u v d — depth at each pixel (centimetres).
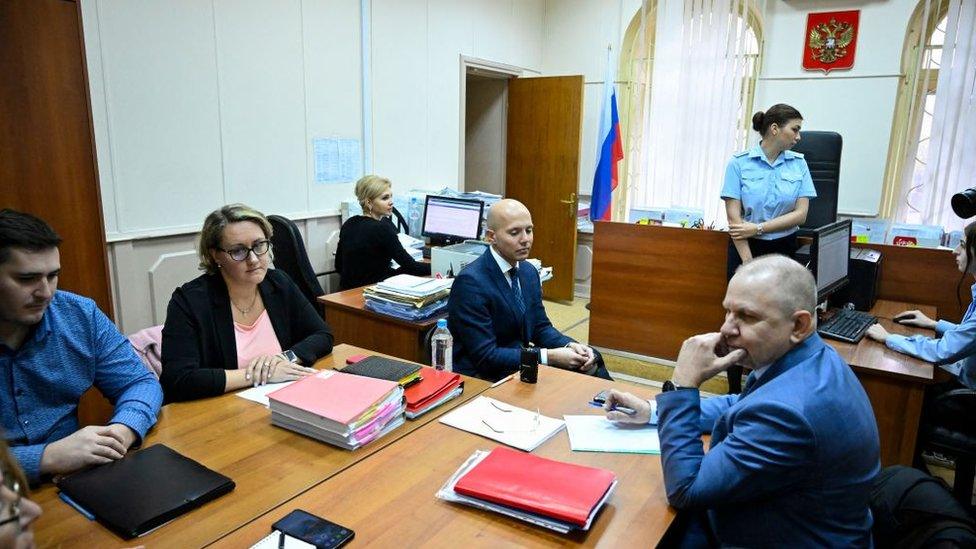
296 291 209
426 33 470
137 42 298
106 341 155
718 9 453
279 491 123
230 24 338
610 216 534
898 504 118
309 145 393
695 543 132
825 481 112
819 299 246
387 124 448
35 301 129
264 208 371
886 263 313
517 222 224
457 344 229
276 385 177
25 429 141
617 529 112
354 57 415
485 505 117
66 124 247
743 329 122
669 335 375
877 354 226
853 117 450
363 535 108
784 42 464
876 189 450
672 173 488
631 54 554
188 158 327
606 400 159
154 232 314
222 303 186
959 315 300
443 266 321
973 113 402
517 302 234
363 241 352
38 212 243
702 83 467
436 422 157
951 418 215
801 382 115
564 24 586
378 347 284
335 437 141
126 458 132
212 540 107
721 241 349
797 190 313
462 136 524
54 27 240
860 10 436
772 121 307
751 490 112
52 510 115
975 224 214
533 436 148
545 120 556
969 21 395
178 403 166
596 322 398
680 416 127
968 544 100
